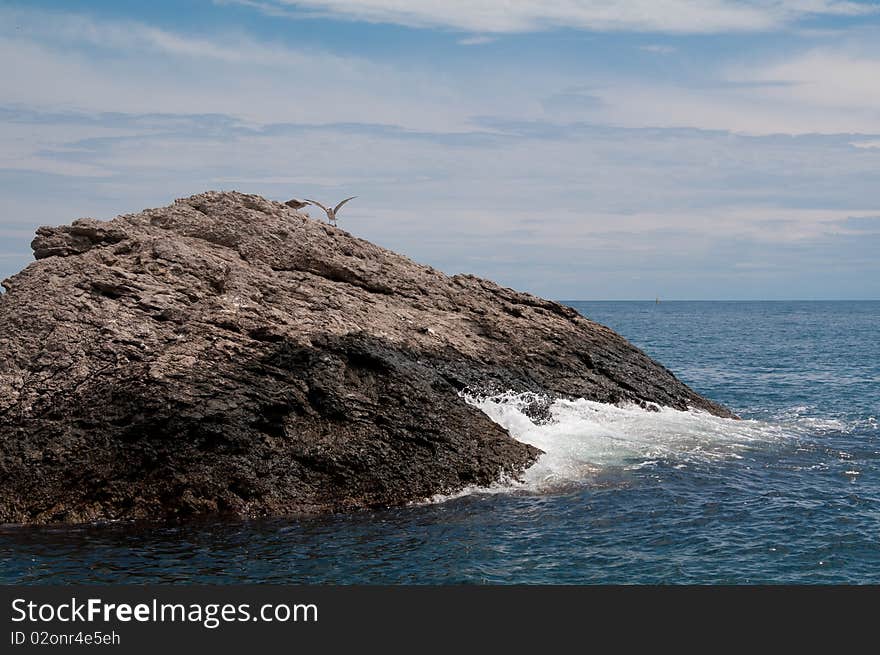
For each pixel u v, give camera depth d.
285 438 20.23
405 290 29.03
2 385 20.20
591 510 19.47
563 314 33.06
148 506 19.23
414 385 21.91
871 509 19.69
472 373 25.22
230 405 20.02
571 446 23.78
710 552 17.14
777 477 22.36
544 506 19.75
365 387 21.59
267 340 21.80
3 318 21.75
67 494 19.27
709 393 40.59
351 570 16.25
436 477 20.55
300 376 21.02
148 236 25.67
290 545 17.44
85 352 20.73
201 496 19.34
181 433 19.59
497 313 30.30
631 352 32.47
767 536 17.97
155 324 21.75
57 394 20.06
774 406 35.78
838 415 32.78
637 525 18.58
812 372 51.16
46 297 22.14
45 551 17.17
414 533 18.08
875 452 25.33
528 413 25.31
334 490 19.92
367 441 20.50
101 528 18.55
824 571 16.30
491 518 18.97
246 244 27.47
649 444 24.80
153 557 16.84
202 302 22.83
